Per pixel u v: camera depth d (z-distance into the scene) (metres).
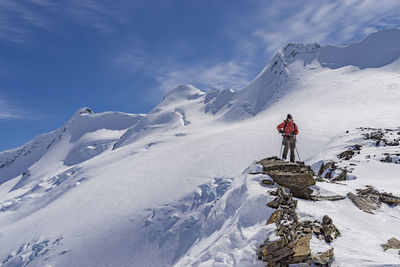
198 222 39.72
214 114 152.00
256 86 145.50
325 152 24.31
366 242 7.30
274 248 6.37
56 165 185.12
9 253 45.50
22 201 90.06
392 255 6.71
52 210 56.34
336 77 110.12
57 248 41.16
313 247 6.49
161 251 36.88
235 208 9.91
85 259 37.59
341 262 6.20
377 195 11.00
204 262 6.97
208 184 47.94
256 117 115.81
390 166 16.31
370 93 80.19
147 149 101.81
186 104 177.38
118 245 38.88
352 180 14.74
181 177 53.84
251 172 11.75
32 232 49.38
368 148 21.38
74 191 69.94
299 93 111.88
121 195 53.06
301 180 10.27
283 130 13.62
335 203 9.83
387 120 53.97
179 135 115.94
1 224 72.81
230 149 63.66
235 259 6.59
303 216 7.77
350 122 60.12
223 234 8.48
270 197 8.25
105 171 82.50
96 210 49.69
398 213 9.91
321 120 67.44
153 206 45.28
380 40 120.75
